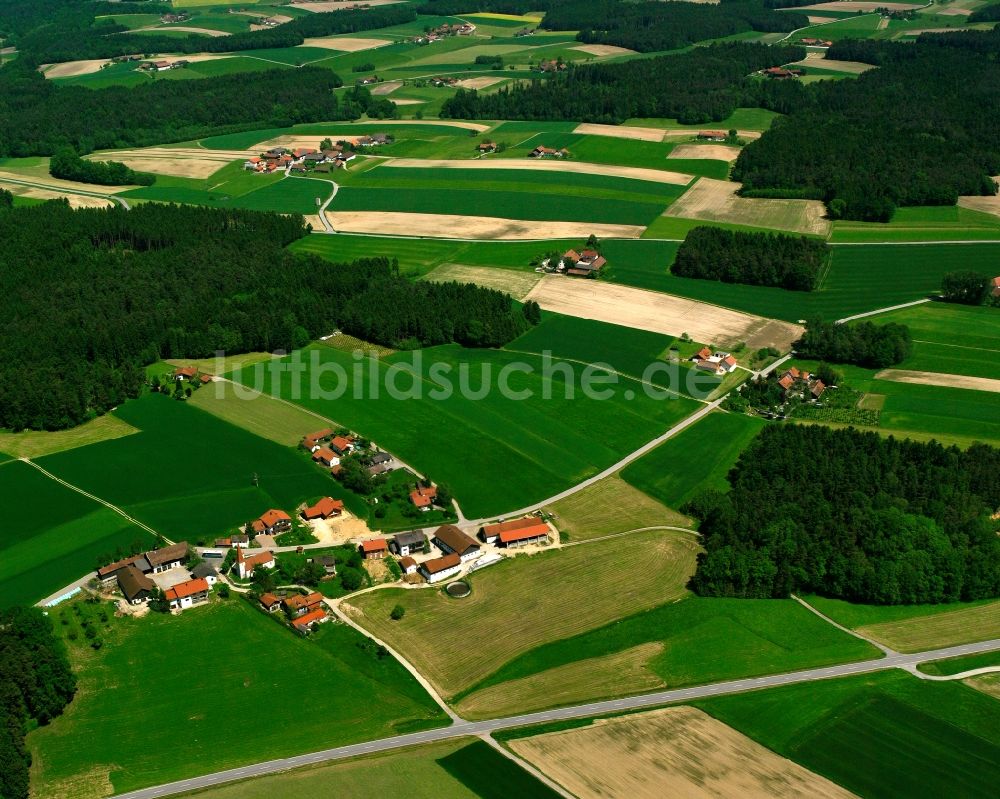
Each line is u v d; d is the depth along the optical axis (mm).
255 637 157125
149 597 164375
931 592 164000
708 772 129625
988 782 128000
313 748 135625
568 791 126812
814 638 156250
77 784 130375
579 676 148750
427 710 142500
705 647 154125
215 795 127812
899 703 141250
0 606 161625
